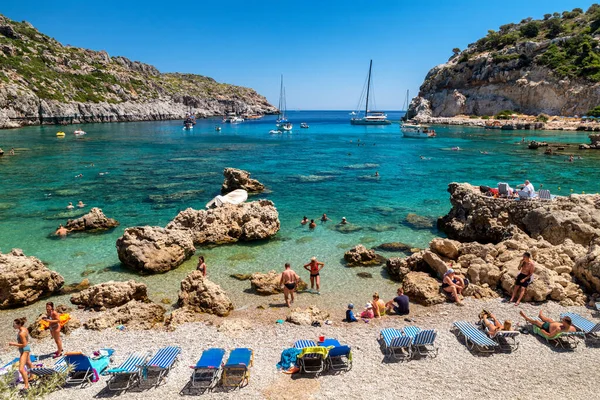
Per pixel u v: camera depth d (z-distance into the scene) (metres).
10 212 31.23
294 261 21.98
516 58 144.12
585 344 13.08
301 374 11.80
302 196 37.31
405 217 30.38
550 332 13.16
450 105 162.25
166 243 21.67
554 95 131.88
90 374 11.62
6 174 47.03
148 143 84.88
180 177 46.31
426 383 11.30
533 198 25.09
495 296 16.98
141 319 15.46
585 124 108.50
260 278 18.70
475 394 10.81
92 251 23.41
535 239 22.48
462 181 43.78
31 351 13.24
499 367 12.00
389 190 39.88
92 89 158.50
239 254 23.02
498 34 176.62
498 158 61.69
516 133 105.88
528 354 12.62
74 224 27.12
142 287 17.67
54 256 22.64
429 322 14.98
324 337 13.91
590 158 59.41
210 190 39.47
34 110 123.56
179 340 13.82
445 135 103.88
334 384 11.32
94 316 16.00
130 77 193.12
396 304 16.09
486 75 152.25
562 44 140.25
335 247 24.11
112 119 155.00
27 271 17.58
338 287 18.81
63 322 14.40
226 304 16.44
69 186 40.84
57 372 10.75
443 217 28.05
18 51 145.38
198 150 73.75
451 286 16.94
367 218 30.08
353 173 49.84
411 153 69.56
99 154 65.62
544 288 16.22
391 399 10.65
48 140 85.25
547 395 10.73
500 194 26.16
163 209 32.44
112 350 12.89
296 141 93.00
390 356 12.68
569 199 24.62
